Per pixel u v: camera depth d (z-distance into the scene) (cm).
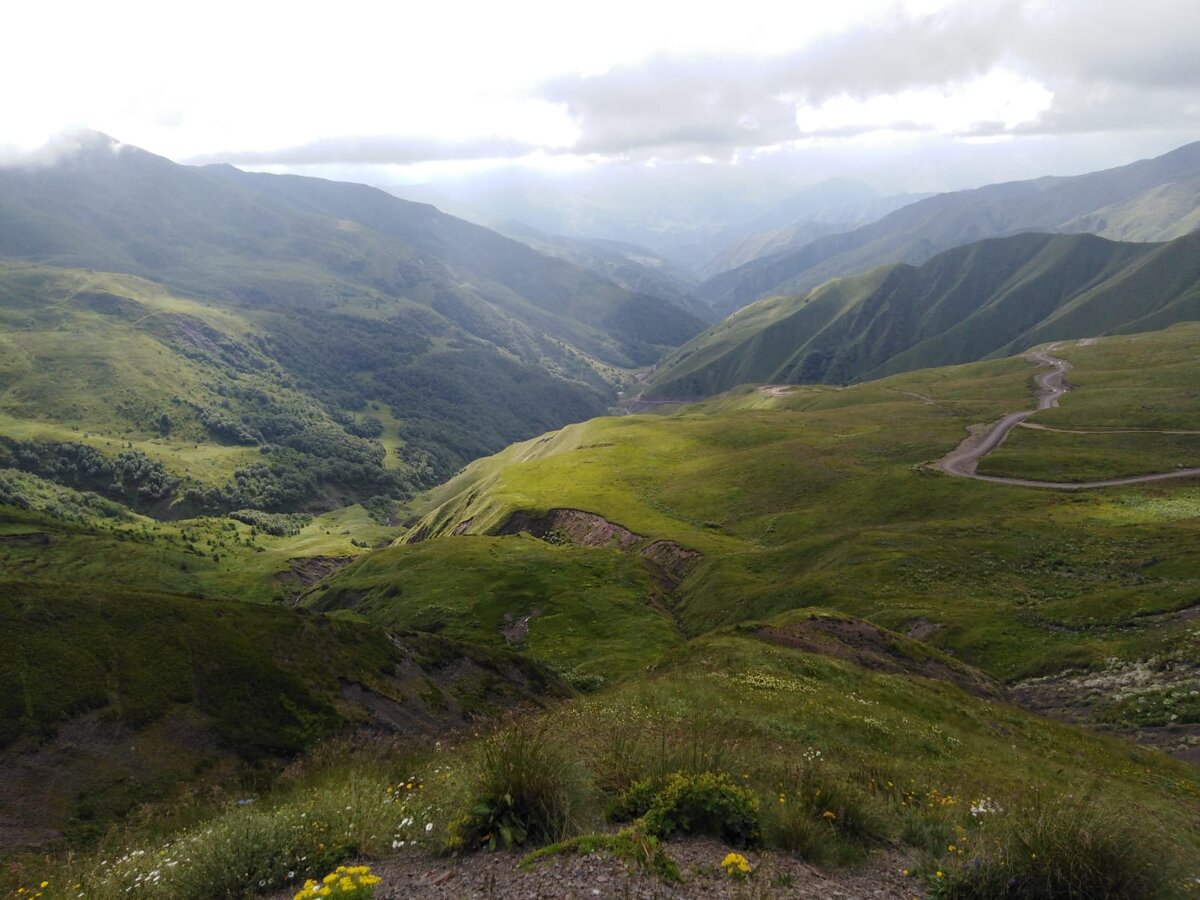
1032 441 12494
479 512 13638
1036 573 6750
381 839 969
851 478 11581
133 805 2191
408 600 8788
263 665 3011
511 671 4469
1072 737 3216
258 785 2398
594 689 5534
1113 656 4612
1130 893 812
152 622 2925
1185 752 3328
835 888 829
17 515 19125
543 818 919
